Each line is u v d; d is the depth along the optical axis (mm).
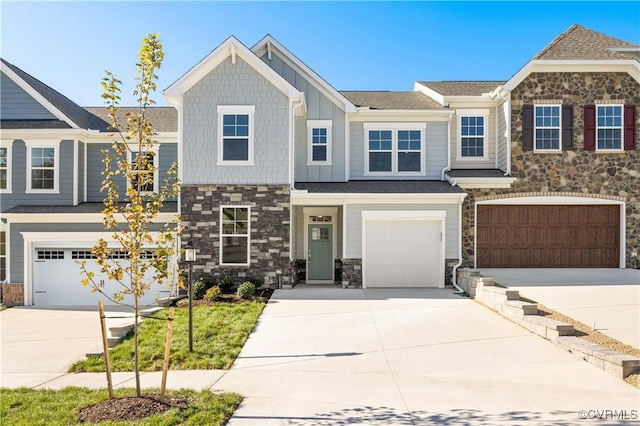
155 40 6422
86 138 17500
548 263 16562
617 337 8406
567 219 16594
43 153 17000
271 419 5637
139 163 6363
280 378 7258
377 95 19578
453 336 9336
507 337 9195
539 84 16406
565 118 16359
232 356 8523
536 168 16375
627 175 16281
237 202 15141
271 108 15266
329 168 17312
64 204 16922
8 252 15992
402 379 7082
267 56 17531
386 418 5609
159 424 5457
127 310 14430
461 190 15445
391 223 15383
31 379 7820
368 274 15352
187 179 15203
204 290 14203
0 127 16750
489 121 17719
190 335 8875
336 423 5488
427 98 18922
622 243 16328
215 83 15266
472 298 13242
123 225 16031
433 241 15320
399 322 10500
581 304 10805
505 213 16625
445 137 17391
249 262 15023
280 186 15117
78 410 6016
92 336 10789
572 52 16500
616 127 16312
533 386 6648
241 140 15266
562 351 8266
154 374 7867
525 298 11430
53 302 16031
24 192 16891
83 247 16109
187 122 15219
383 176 17484
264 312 11742
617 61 15945
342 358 8195
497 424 5387
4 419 5766
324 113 17359
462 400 6168
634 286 12852
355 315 11250
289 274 15008
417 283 15320
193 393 6574
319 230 17359
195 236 15109
